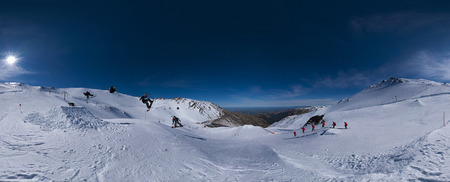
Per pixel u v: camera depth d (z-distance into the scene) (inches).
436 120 987.9
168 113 5698.8
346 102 5334.6
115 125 828.0
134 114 4306.1
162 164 567.8
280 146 1109.1
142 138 771.4
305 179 469.4
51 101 1983.3
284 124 5861.2
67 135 576.7
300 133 1601.9
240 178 541.6
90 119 757.9
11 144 442.0
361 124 1467.8
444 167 374.6
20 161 381.1
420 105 1667.1
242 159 808.3
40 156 425.1
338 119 2178.9
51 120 642.8
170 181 477.1
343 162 676.1
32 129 560.4
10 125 555.2
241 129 2343.8
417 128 932.6
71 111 720.3
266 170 600.7
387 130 1059.3
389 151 662.5
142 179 454.0
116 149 587.5
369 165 576.1
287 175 520.7
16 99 1729.8
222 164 703.1
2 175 319.0
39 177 345.4
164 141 823.1
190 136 1282.0
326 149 892.6
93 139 609.3
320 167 620.7
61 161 431.2
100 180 407.2
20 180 321.1
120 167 488.7
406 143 684.1
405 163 458.0
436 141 535.2
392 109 1879.9
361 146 830.5
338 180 418.6
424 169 381.1
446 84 3267.7
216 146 1143.0
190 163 629.6
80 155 488.4
